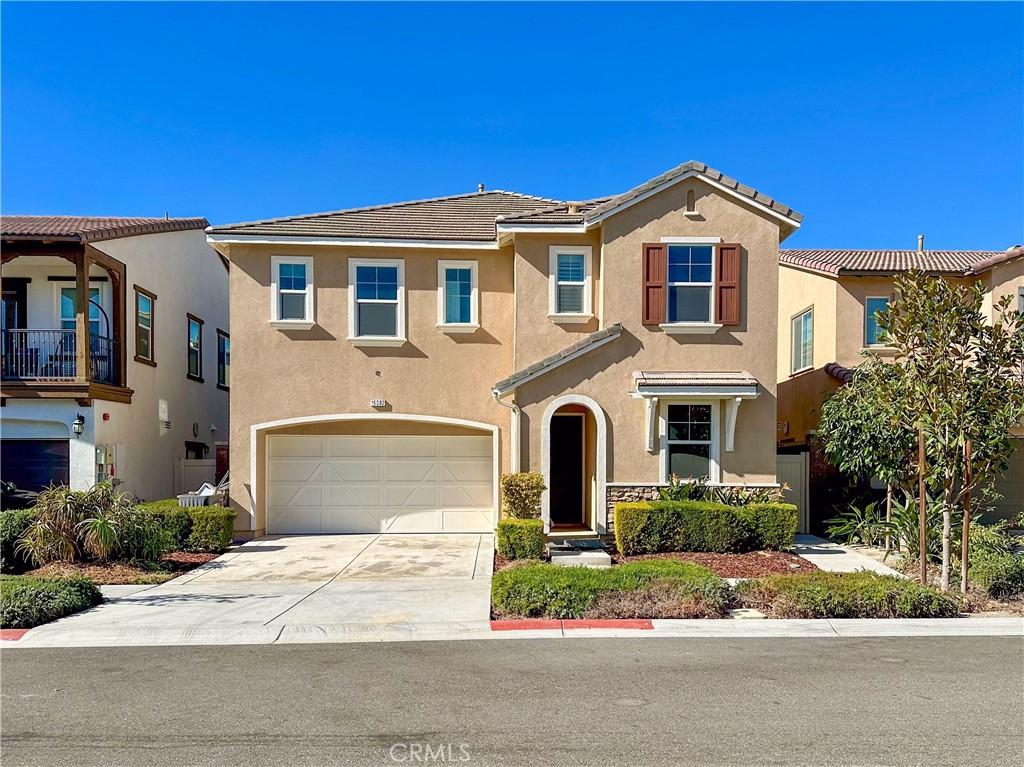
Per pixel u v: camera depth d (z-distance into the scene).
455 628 8.38
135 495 17.56
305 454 16.06
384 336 15.91
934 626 8.45
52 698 6.21
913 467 11.44
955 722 5.63
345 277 15.88
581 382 14.24
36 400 15.44
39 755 5.10
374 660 7.27
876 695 6.21
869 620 8.59
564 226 15.07
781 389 21.22
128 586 10.82
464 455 16.27
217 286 23.19
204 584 11.01
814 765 4.90
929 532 11.40
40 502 11.97
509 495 13.00
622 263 14.51
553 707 5.94
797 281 20.38
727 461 14.31
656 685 6.47
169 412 19.66
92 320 17.27
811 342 19.41
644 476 14.22
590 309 15.30
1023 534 16.44
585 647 7.71
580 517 15.29
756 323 14.55
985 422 9.22
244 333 15.66
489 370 16.03
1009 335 9.42
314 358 15.77
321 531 15.98
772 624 8.48
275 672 6.89
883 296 17.91
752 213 14.66
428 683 6.54
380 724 5.61
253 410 15.63
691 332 14.48
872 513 13.41
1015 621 8.61
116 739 5.37
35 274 17.48
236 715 5.80
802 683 6.52
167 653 7.57
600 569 10.13
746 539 12.85
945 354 9.23
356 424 16.14
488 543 14.77
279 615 8.91
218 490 15.62
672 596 9.01
